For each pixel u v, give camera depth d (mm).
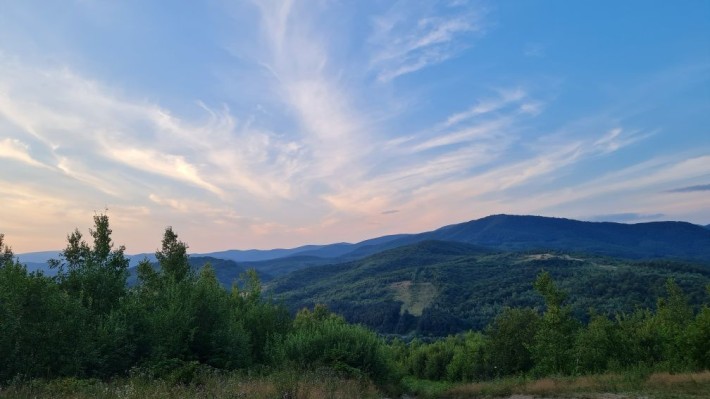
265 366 18312
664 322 29672
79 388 10664
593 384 19438
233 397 10688
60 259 18578
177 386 11516
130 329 15812
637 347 28047
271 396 11219
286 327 24281
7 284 12961
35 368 12430
